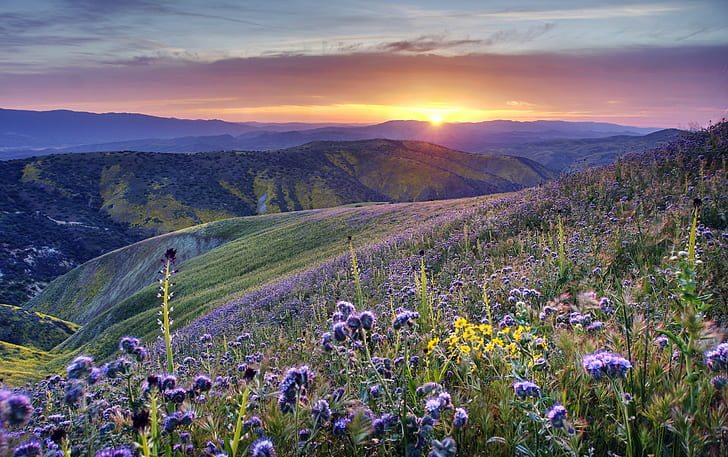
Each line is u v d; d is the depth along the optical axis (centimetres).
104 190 16850
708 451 187
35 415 375
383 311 742
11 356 3884
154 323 3309
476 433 237
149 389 239
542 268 677
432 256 1359
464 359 291
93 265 8256
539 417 202
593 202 1207
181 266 5478
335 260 2275
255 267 4128
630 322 302
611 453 205
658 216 770
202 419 252
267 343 767
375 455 215
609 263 601
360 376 274
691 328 208
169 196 16562
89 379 219
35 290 10044
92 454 210
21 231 12338
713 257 483
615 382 202
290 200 18688
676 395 204
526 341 262
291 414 232
